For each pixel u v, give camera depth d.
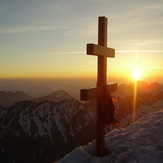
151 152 5.61
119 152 6.45
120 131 8.90
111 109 6.46
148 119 9.67
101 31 6.33
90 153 6.75
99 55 5.93
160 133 7.28
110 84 7.04
